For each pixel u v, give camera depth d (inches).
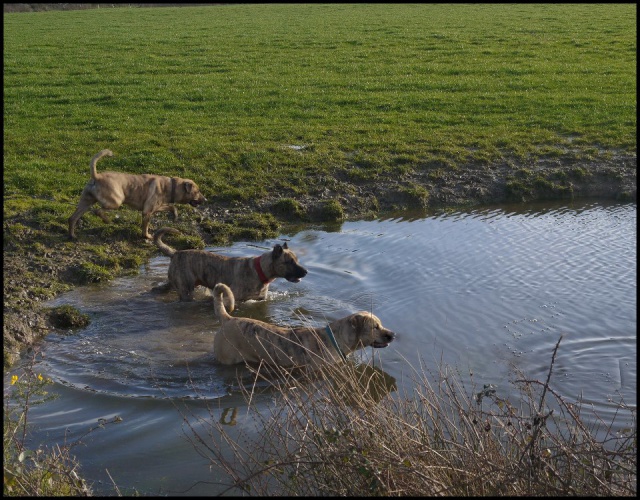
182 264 378.6
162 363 313.6
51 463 218.4
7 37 1282.0
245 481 211.3
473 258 426.6
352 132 660.7
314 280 400.2
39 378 254.4
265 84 868.6
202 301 380.8
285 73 940.0
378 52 1074.1
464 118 704.4
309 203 521.0
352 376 263.0
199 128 679.7
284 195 531.5
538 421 195.9
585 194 556.4
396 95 799.7
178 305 374.6
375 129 669.3
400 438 206.5
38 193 508.4
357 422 211.3
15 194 500.1
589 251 435.8
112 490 225.8
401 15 1551.4
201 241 460.8
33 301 371.6
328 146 616.4
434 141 628.1
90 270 407.5
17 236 438.9
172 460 242.7
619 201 543.8
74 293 389.7
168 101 786.2
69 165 570.3
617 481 194.7
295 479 208.8
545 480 192.1
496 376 291.9
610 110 717.9
